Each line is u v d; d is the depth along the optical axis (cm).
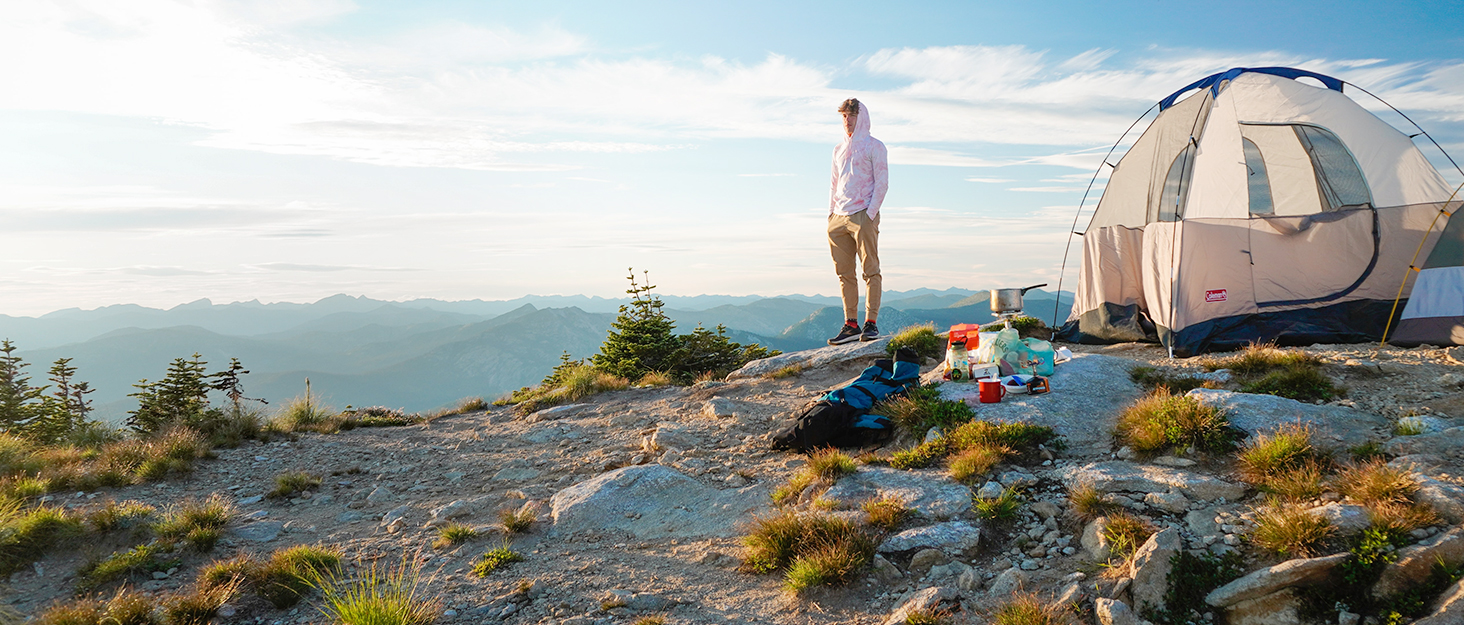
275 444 1057
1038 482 584
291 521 706
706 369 2470
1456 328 877
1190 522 475
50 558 568
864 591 477
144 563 551
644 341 2470
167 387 2064
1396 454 515
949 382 891
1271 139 1084
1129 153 1160
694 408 1084
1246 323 995
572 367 1809
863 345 1236
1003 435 664
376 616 443
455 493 800
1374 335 956
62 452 918
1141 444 609
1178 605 405
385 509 752
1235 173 1025
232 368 1231
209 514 644
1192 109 1073
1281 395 709
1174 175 1070
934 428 729
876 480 632
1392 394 685
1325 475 501
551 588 513
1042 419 719
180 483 837
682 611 475
